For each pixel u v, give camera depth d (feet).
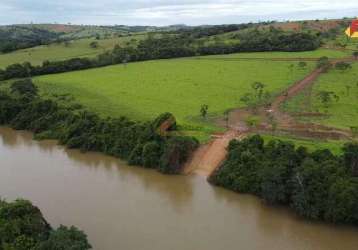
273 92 372.58
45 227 163.63
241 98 349.61
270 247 169.07
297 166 201.67
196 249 167.12
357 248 169.37
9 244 147.02
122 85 420.36
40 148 294.66
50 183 232.94
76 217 192.95
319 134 260.21
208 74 453.17
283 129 272.72
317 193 187.21
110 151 276.21
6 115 352.69
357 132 258.78
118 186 228.63
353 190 180.24
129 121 291.79
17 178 240.32
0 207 166.20
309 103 333.42
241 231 180.96
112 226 184.65
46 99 364.17
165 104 345.92
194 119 303.27
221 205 204.85
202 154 253.24
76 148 289.74
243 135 266.16
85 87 417.28
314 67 464.24
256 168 215.72
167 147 250.16
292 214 194.08
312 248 168.96
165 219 191.11
